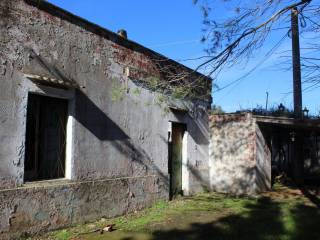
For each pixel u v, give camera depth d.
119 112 10.30
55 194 8.05
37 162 8.05
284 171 18.86
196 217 10.04
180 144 13.80
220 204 12.19
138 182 10.88
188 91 7.18
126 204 10.31
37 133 8.05
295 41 8.79
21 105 7.45
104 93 9.74
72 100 8.72
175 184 13.35
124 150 10.41
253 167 14.56
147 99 11.53
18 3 7.48
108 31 9.89
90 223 8.95
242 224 9.19
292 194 14.31
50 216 7.92
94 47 9.45
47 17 8.12
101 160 9.53
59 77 8.35
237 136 15.08
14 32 7.38
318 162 20.94
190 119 14.20
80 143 8.88
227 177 15.10
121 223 9.16
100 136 9.54
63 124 8.66
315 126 13.76
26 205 7.41
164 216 10.12
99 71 9.60
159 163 12.01
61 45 8.45
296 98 14.31
